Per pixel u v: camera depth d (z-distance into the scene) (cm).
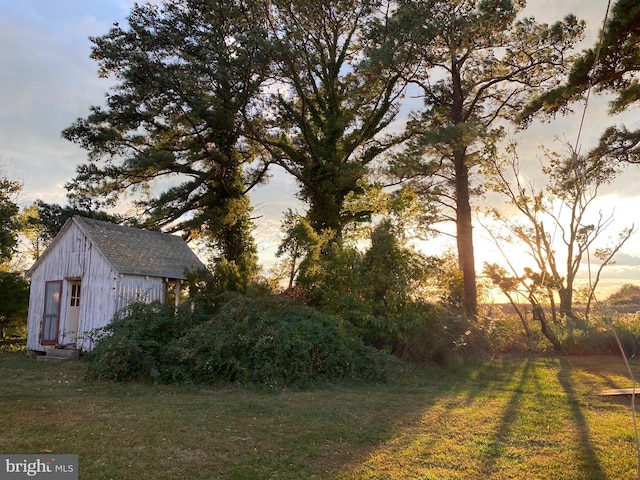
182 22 2203
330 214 2400
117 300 1633
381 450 605
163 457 564
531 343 1817
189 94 2202
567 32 2056
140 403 853
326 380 1105
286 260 1762
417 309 1439
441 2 2025
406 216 1566
